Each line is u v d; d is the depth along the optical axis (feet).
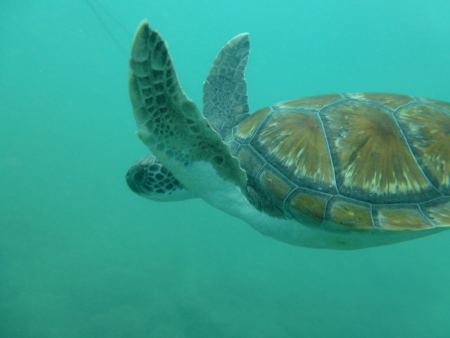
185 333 25.58
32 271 30.25
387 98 9.14
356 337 31.81
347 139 7.86
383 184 7.23
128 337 24.07
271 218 8.56
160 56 4.68
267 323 29.99
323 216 7.16
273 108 9.62
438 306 42.27
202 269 38.37
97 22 187.93
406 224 6.64
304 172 7.64
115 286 30.27
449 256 62.59
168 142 5.78
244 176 7.19
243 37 13.66
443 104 8.94
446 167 7.30
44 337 22.90
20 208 43.52
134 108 5.14
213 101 12.78
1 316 24.04
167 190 9.77
